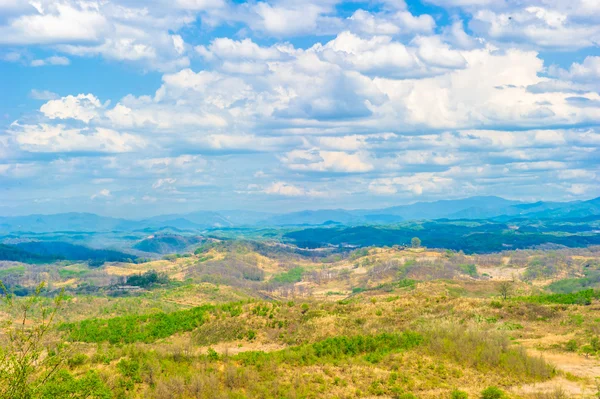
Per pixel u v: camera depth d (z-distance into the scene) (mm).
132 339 85812
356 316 90938
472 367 53844
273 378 50188
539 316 83750
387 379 50250
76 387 38562
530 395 45812
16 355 28688
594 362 56656
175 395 45500
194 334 88062
